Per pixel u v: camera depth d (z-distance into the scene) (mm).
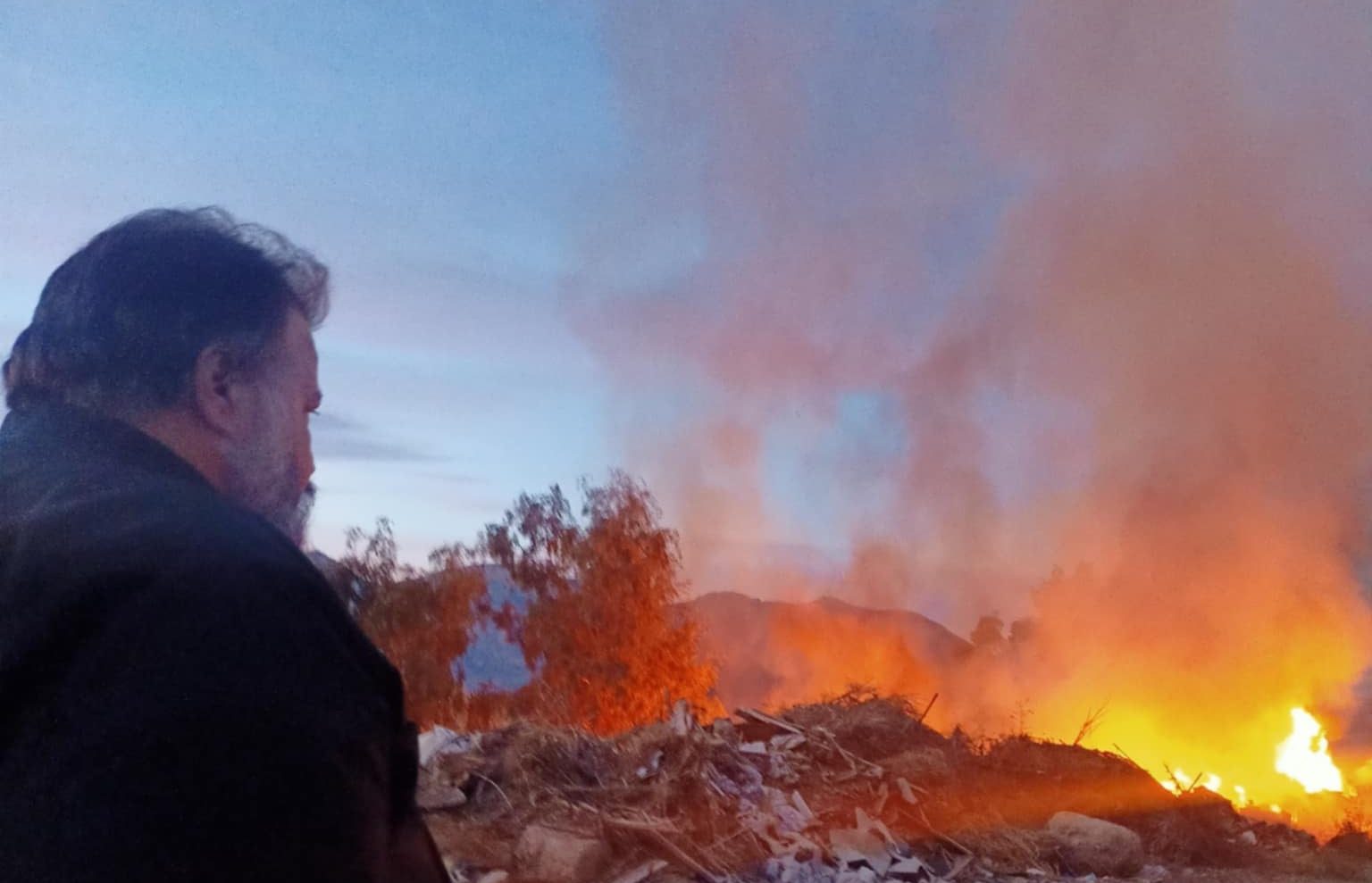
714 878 6012
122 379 1412
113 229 1525
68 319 1437
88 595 1165
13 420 1461
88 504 1254
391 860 1310
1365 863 8258
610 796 6633
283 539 1310
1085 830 7480
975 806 7605
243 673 1131
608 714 23844
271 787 1096
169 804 1062
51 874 1047
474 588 20016
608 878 5844
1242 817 9141
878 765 7672
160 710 1096
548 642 23875
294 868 1090
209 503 1295
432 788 6547
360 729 1196
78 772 1082
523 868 5824
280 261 1610
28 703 1147
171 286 1441
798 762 7594
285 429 1522
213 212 1616
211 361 1447
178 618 1148
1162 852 8008
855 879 6277
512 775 6691
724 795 6828
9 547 1255
